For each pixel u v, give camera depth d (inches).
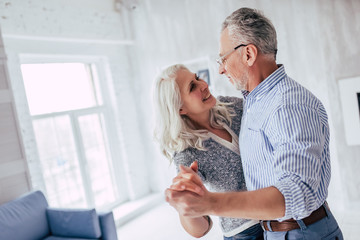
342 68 123.3
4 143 110.7
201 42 159.5
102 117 173.0
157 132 52.3
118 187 176.1
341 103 124.8
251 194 29.0
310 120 33.6
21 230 100.0
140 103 185.5
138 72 183.0
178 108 49.3
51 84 149.2
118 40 171.9
